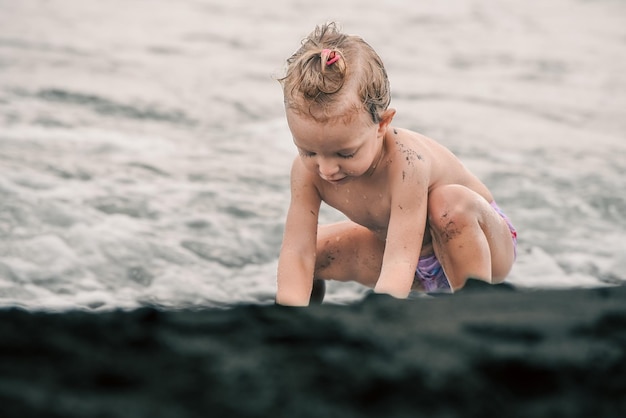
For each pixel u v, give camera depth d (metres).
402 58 13.55
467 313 3.35
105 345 3.02
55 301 5.44
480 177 8.34
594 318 3.28
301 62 4.52
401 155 4.97
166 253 6.41
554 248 6.86
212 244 6.67
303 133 4.52
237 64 12.80
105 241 6.45
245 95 11.09
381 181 5.00
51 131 9.06
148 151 8.74
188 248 6.57
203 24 15.78
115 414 2.55
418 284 5.53
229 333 3.15
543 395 2.74
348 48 4.62
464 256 4.95
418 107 10.73
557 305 3.43
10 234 6.41
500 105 11.02
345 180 4.76
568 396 2.74
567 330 3.16
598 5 18.66
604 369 2.89
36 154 8.24
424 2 18.48
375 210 5.09
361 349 3.01
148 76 11.72
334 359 2.93
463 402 2.71
